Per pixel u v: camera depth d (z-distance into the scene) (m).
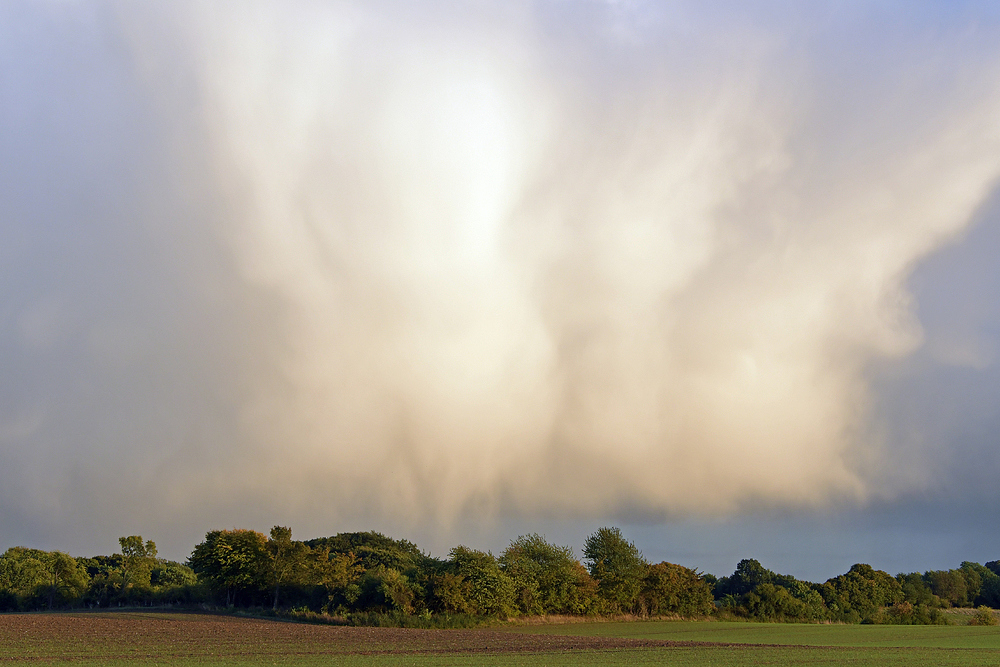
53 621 85.12
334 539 186.75
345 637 66.69
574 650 56.81
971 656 53.09
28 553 153.00
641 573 112.19
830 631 90.94
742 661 48.31
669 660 48.75
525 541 106.00
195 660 46.44
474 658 49.38
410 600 88.62
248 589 107.81
